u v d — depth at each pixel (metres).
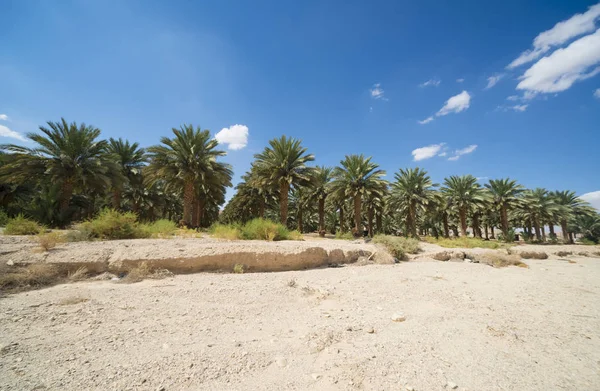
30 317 3.29
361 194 23.45
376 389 2.04
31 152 15.66
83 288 4.68
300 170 21.89
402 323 3.57
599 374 2.37
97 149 17.62
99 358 2.39
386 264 8.81
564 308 4.42
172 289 4.82
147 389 1.96
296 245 8.47
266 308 4.08
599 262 13.23
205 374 2.18
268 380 2.15
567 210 34.00
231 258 6.79
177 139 19.86
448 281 6.55
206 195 29.84
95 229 8.50
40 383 1.97
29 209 14.51
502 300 4.87
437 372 2.31
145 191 27.97
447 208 32.12
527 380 2.24
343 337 3.03
